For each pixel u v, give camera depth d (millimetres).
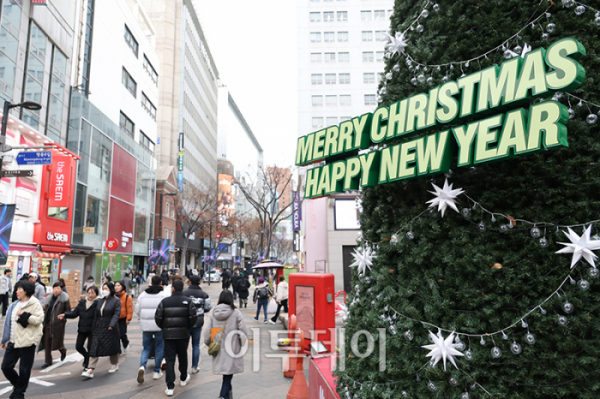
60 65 22422
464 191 2756
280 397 5746
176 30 58188
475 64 2896
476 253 2646
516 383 2443
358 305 3504
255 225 64125
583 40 2531
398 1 3656
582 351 2305
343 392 3422
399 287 3059
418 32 3314
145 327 6500
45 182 19141
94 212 26156
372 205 3660
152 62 41531
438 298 2781
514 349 2393
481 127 2688
